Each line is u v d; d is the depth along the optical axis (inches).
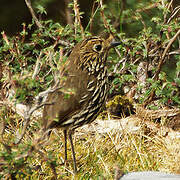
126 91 563.8
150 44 546.6
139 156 450.0
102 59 437.7
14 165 359.3
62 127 424.5
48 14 682.8
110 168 427.5
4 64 468.4
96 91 427.8
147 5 603.2
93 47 434.0
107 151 461.4
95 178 410.3
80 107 420.5
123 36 579.8
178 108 536.1
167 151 454.3
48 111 414.0
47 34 542.0
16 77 350.9
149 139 485.4
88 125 509.4
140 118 518.9
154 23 622.5
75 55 434.9
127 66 557.9
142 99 541.0
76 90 417.7
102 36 455.2
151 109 537.0
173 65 610.5
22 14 701.9
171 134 492.4
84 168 433.7
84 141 491.8
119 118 532.1
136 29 629.9
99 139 488.4
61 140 475.2
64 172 421.7
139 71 574.9
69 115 417.1
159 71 536.1
